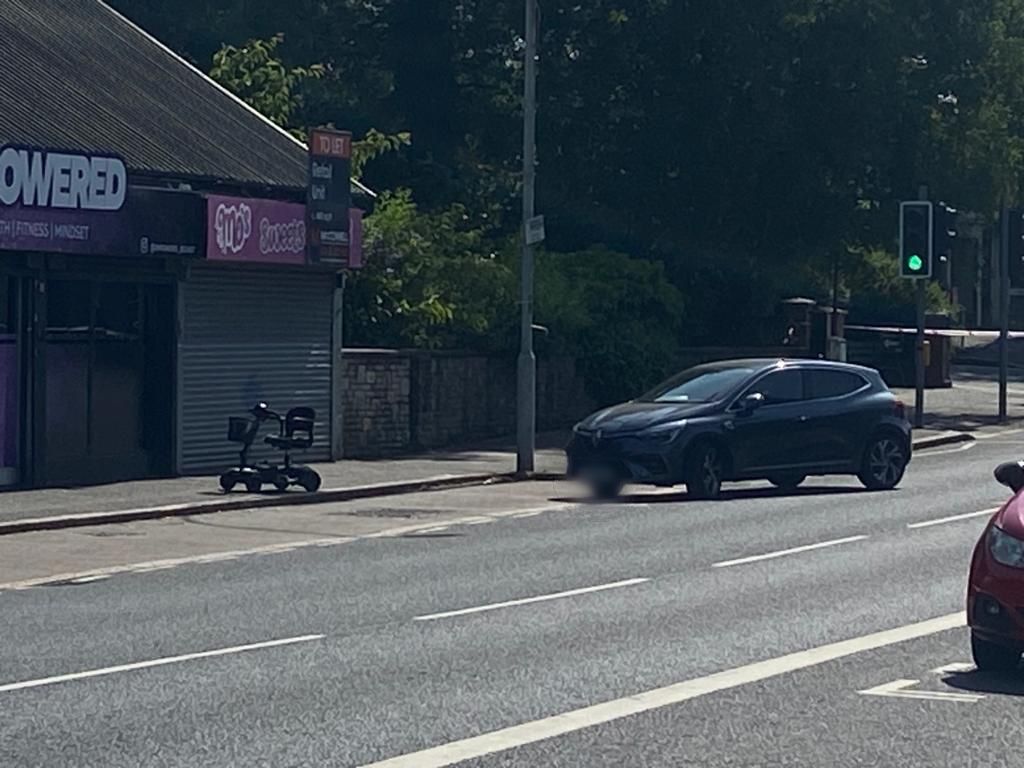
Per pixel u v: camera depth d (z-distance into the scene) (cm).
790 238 4000
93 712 989
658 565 1634
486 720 962
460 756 875
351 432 2839
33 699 1027
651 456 2225
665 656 1162
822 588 1477
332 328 2777
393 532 1947
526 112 2641
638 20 3950
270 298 2659
